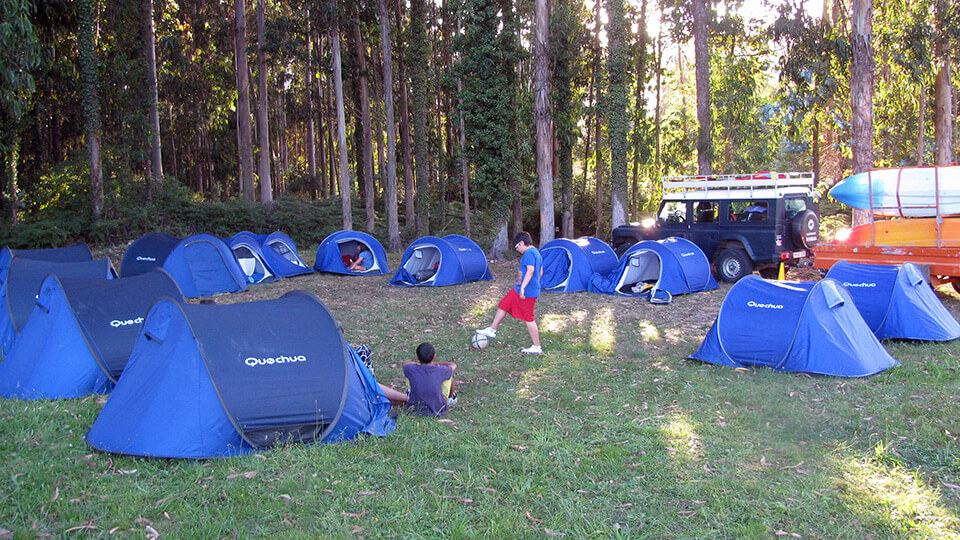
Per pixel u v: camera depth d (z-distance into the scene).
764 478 4.58
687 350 8.59
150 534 3.82
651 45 24.56
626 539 3.79
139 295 7.32
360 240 17.52
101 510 4.09
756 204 13.71
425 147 23.53
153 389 5.11
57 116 28.86
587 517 4.05
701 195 14.47
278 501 4.24
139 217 24.05
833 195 12.77
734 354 7.65
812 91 18.16
